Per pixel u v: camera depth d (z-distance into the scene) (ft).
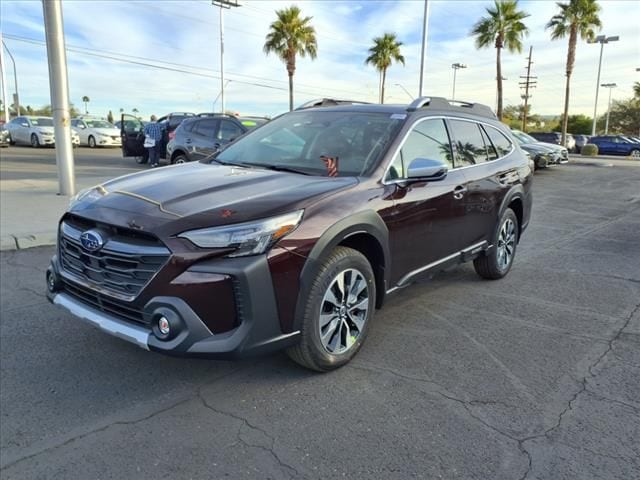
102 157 71.26
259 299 9.61
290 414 10.02
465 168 15.70
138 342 9.56
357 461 8.68
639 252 24.02
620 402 10.68
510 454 8.93
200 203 10.12
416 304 16.25
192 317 9.25
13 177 44.09
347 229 10.95
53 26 31.71
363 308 11.97
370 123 14.02
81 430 9.43
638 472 8.53
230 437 9.29
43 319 14.24
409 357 12.50
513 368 12.07
